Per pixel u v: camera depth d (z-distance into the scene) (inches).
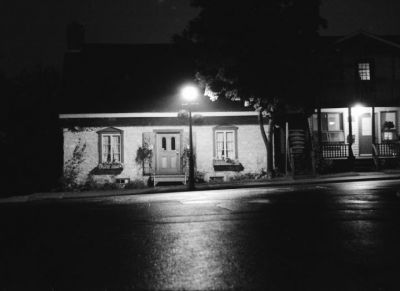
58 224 530.9
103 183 1084.5
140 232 441.1
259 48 971.9
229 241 378.0
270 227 433.7
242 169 1112.2
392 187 750.5
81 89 1157.7
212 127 1111.6
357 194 667.4
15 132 1197.7
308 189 788.0
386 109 1182.9
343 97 1168.8
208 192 847.1
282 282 264.1
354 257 314.2
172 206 633.0
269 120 1076.5
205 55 993.5
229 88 987.3
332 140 1163.3
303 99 996.6
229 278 275.4
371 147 1176.2
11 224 557.0
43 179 1171.3
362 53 1176.2
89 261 337.1
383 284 256.2
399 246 342.0
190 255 337.4
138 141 1099.3
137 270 304.8
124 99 1135.0
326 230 408.8
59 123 1177.4
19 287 281.3
